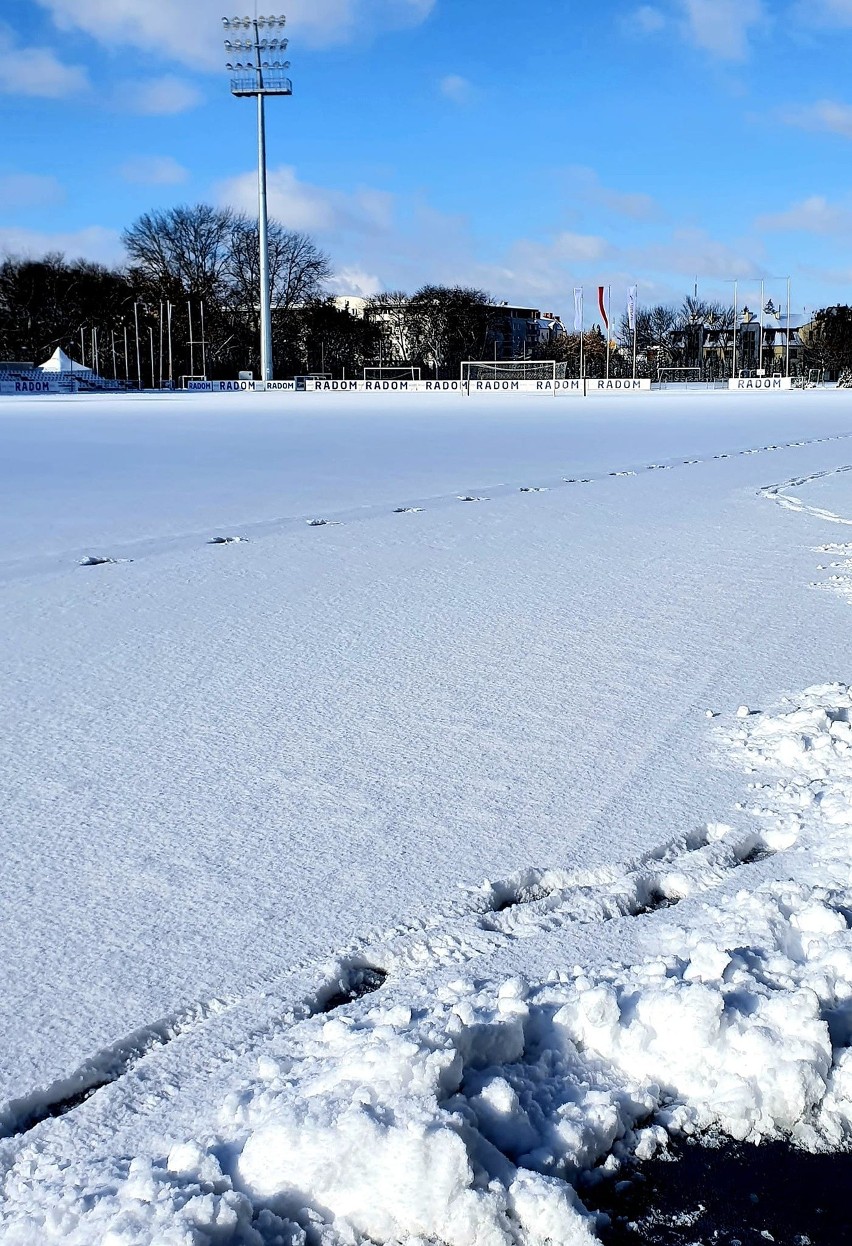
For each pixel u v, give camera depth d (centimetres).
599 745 438
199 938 293
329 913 306
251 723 467
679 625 636
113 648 589
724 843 346
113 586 754
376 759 424
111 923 301
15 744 442
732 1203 203
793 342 10788
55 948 289
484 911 308
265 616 664
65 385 7481
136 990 269
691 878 323
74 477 1580
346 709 485
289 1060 238
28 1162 212
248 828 362
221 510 1177
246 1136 212
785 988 251
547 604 694
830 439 2427
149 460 1900
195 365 9100
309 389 7800
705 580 768
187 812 375
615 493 1323
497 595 723
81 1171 206
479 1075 223
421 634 618
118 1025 256
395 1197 191
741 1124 218
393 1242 189
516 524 1052
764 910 292
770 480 1480
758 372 8950
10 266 8956
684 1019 232
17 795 390
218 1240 183
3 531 1026
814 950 273
